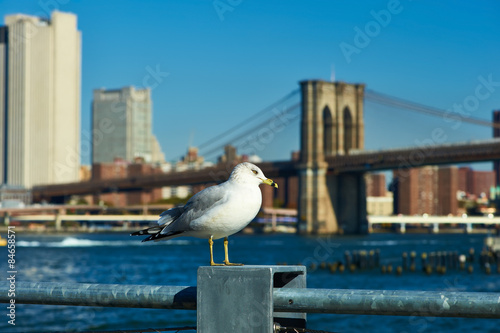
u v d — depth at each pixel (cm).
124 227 17512
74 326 2589
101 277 5253
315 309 312
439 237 17912
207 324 323
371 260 6619
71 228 17625
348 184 14650
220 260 7512
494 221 16875
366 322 2923
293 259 8175
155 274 5581
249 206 386
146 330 383
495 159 11300
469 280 5453
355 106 15638
